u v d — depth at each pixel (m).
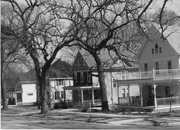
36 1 38.50
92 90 57.12
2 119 35.12
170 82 40.78
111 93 57.59
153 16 43.31
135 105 43.16
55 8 35.84
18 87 91.75
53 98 69.62
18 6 39.34
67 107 56.31
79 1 36.25
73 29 39.22
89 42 42.34
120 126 24.31
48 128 22.30
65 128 22.28
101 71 41.72
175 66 46.91
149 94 50.03
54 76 73.06
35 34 36.84
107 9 36.41
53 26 37.50
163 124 24.95
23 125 25.64
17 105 85.06
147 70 51.72
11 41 42.88
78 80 61.19
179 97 41.72
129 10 35.25
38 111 49.44
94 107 51.91
